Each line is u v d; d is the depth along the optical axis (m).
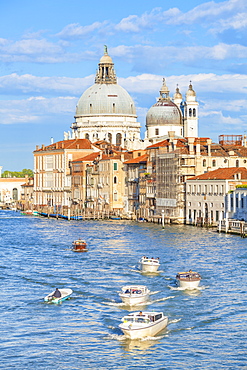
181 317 96.06
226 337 88.56
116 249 155.00
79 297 107.00
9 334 90.50
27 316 97.56
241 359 82.31
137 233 191.38
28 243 172.00
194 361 81.94
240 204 189.25
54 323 94.56
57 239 180.88
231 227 183.12
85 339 88.75
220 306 100.56
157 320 91.06
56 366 81.12
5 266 133.25
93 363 81.88
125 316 91.69
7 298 106.62
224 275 120.12
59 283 116.44
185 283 110.38
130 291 103.94
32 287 113.81
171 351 84.81
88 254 148.00
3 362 82.19
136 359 82.69
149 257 140.25
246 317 95.62
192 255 141.62
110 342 87.75
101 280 118.44
